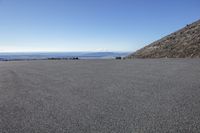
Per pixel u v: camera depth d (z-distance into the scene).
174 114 3.59
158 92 5.12
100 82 6.68
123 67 10.30
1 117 3.81
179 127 3.07
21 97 5.17
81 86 6.18
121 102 4.43
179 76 7.06
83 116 3.68
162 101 4.37
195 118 3.38
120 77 7.43
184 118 3.40
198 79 6.40
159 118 3.44
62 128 3.21
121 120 3.43
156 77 7.10
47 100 4.79
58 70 10.19
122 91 5.37
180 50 18.81
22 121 3.56
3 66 13.84
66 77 7.93
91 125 3.28
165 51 20.30
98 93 5.27
